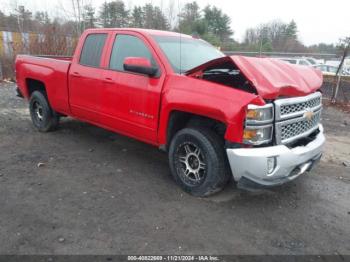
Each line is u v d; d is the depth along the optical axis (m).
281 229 3.27
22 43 14.25
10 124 6.60
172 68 3.96
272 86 3.25
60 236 2.97
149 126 4.12
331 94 11.70
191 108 3.56
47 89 5.66
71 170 4.44
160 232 3.11
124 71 4.38
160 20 18.12
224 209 3.58
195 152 3.73
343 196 4.05
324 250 2.98
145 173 4.44
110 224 3.20
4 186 3.89
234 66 3.84
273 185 3.41
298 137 3.68
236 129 3.22
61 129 6.32
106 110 4.67
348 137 6.81
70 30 16.27
